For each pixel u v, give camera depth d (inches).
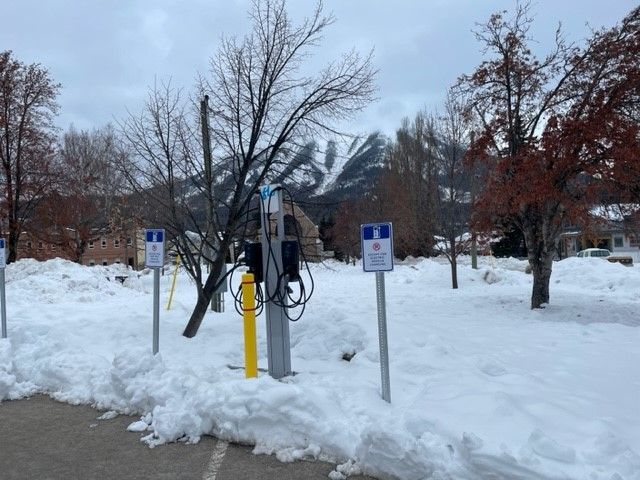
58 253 1362.0
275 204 284.5
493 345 346.6
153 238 335.9
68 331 392.2
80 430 245.1
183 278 1072.2
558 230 553.9
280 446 212.8
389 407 227.6
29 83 1084.5
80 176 1336.1
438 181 1025.5
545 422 195.6
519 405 210.7
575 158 505.4
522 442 177.3
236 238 406.6
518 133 581.9
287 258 282.0
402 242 1514.5
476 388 233.9
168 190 412.5
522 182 524.1
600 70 533.0
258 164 426.9
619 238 2145.7
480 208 579.5
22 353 346.6
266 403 218.5
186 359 327.9
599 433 183.3
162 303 669.9
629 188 517.7
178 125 418.6
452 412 207.2
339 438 205.2
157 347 332.8
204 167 414.3
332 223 1827.0
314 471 195.0
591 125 490.3
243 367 313.1
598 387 245.0
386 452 184.7
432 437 184.7
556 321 479.2
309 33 430.6
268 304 283.9
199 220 442.0
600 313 521.3
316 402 217.9
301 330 370.3
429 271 1046.4
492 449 168.9
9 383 301.4
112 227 1268.5
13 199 1098.7
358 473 190.5
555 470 161.2
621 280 784.9
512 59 581.9
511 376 256.7
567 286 838.5
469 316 503.8
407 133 1448.1
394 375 269.3
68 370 310.5
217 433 228.7
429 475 175.8
